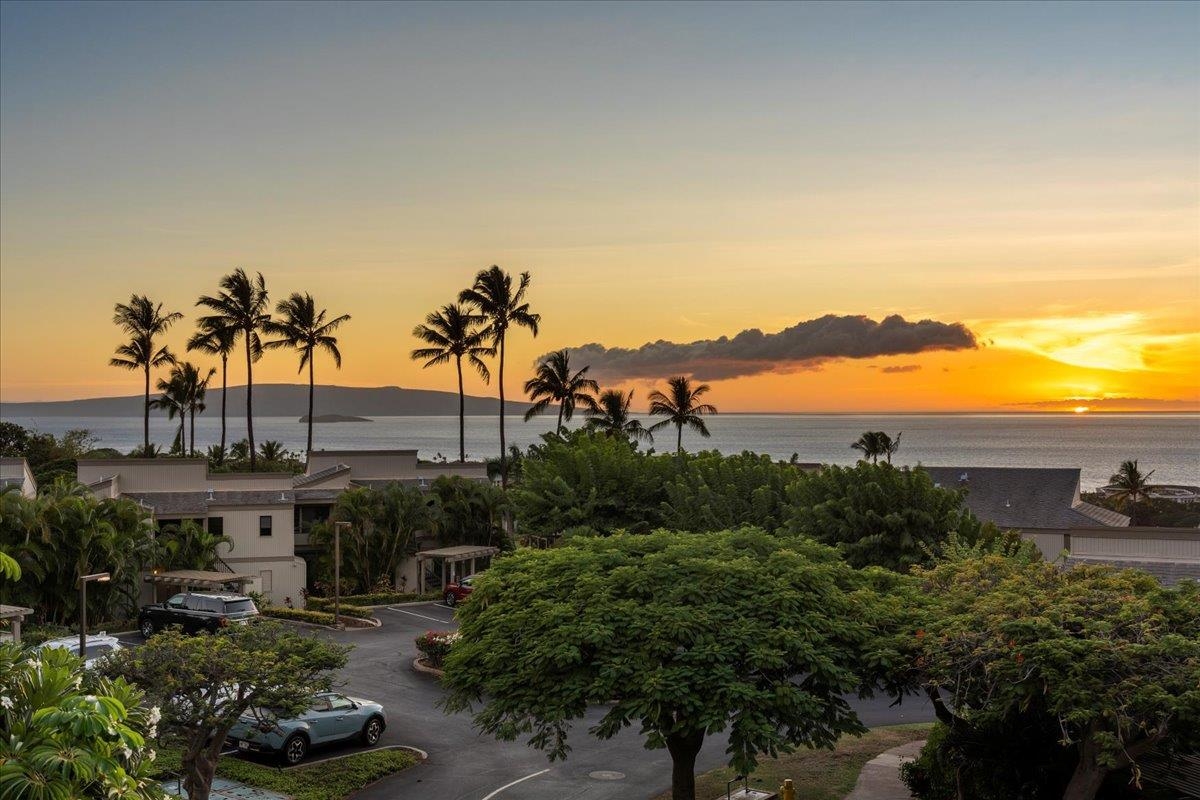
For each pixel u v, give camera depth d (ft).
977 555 74.69
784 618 62.69
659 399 289.12
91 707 29.40
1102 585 59.62
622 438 176.55
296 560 173.17
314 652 69.46
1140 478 332.19
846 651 62.39
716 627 62.75
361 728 88.79
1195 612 55.21
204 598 128.67
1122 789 62.69
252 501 172.45
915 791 73.05
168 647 65.21
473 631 70.85
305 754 85.61
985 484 207.10
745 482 144.15
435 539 194.39
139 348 290.15
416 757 85.87
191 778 65.92
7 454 302.25
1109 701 50.34
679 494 142.92
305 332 274.16
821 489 128.26
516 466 249.55
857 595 67.21
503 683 64.23
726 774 80.07
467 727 95.81
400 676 116.37
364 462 222.28
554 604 67.21
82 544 135.23
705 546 72.54
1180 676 49.49
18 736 28.86
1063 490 202.39
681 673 59.72
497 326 261.44
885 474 121.08
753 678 61.67
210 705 64.85
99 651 100.22
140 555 144.46
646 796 76.07
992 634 55.83
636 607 64.69
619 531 78.43
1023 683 54.13
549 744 89.76
